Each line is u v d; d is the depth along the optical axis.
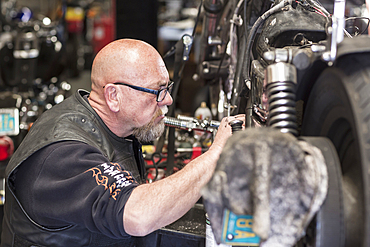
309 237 0.63
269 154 0.55
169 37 5.00
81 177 1.03
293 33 0.93
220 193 0.56
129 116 1.24
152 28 4.80
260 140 0.56
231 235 0.60
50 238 1.12
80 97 1.27
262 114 0.91
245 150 0.56
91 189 1.02
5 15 3.17
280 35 0.93
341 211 0.59
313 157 0.60
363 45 0.61
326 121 0.71
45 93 2.68
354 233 0.60
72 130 1.15
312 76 0.75
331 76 0.67
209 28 1.73
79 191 1.03
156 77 1.24
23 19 3.21
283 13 0.96
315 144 0.64
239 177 0.56
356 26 1.18
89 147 1.10
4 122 2.08
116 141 1.31
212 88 1.98
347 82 0.61
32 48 2.55
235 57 1.54
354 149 0.65
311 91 0.76
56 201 1.05
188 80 3.12
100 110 1.27
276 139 0.56
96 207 1.00
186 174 1.06
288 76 0.68
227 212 0.58
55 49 2.77
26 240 1.15
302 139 0.66
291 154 0.56
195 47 3.69
